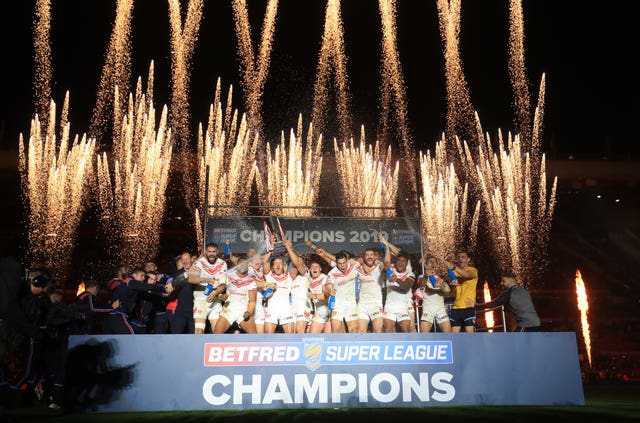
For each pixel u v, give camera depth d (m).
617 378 28.66
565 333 8.98
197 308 10.58
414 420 6.80
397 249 11.33
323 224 12.23
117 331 9.70
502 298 10.30
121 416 7.31
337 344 8.43
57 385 9.22
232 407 8.08
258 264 10.52
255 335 8.30
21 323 6.28
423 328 10.97
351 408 8.21
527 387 8.69
